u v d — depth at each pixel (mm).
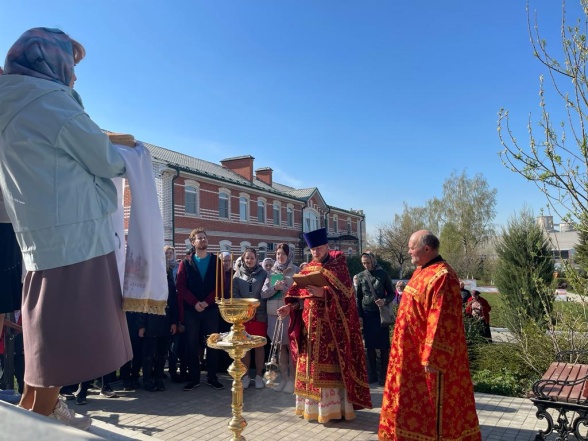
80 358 1790
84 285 1842
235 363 3121
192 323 6926
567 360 7117
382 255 44781
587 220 5520
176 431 5160
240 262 7426
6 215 2586
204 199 25391
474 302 10031
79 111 1891
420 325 4129
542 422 5465
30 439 1534
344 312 5426
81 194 1872
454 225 46344
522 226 11078
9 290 2602
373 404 6168
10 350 5137
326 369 5348
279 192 33469
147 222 2162
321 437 4949
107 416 5707
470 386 4055
